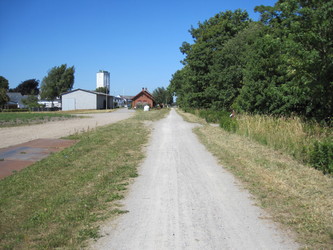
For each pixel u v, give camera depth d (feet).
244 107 57.98
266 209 17.74
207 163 31.55
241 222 15.94
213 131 60.90
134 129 69.05
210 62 119.55
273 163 29.14
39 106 242.99
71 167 28.66
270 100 51.75
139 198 20.17
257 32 78.48
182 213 17.39
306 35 34.12
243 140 45.09
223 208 18.12
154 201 19.54
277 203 18.56
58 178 24.52
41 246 13.14
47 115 130.31
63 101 244.42
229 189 22.03
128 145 44.01
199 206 18.54
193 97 123.65
